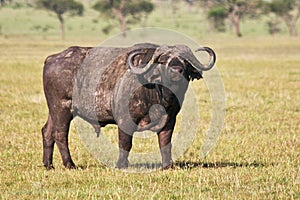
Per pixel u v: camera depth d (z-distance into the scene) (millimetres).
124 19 184750
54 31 197875
